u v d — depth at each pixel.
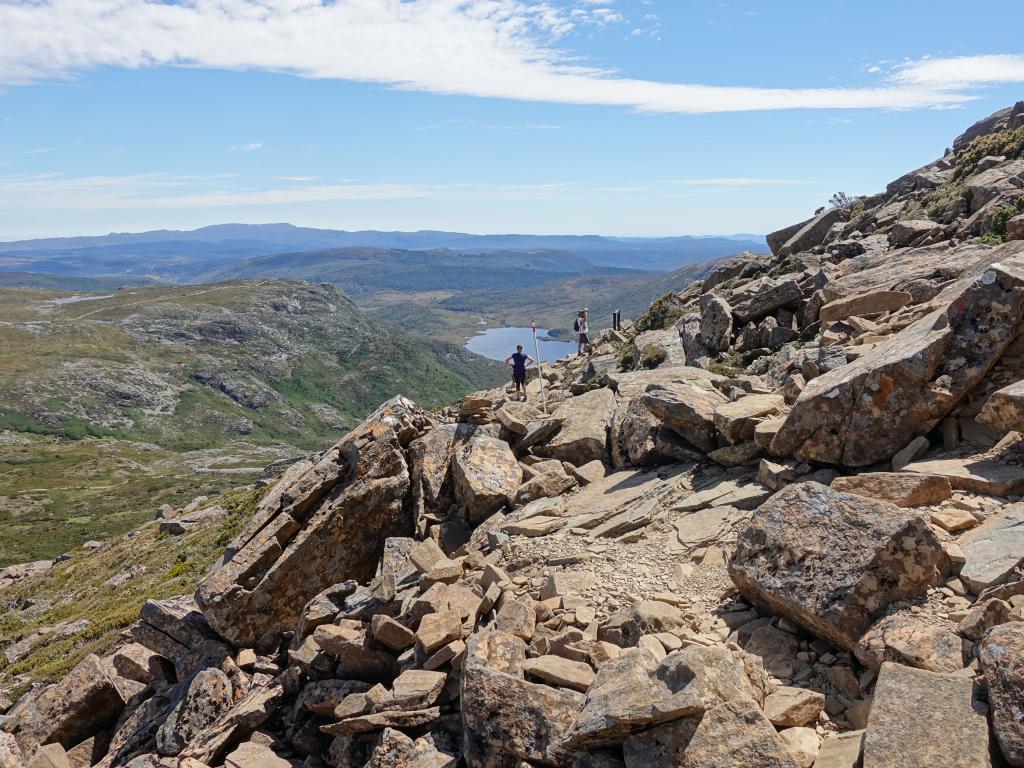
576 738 7.03
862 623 7.66
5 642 37.72
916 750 5.58
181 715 13.12
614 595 10.51
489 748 8.02
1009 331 10.81
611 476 15.83
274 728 12.13
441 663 9.95
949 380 10.93
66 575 53.16
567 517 14.02
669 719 6.65
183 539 47.91
